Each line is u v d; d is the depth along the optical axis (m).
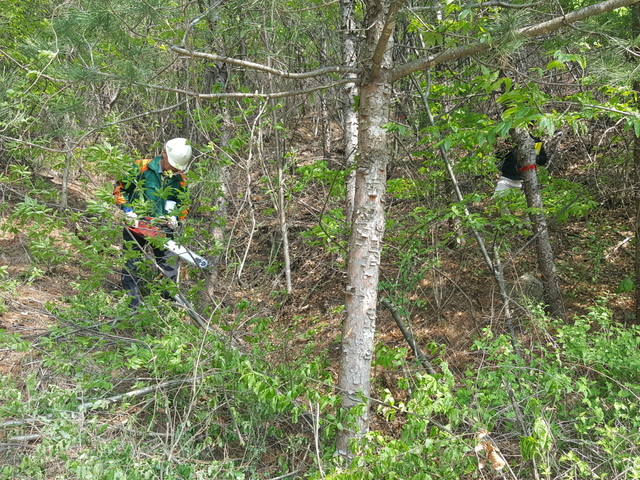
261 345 3.62
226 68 5.24
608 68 2.88
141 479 2.42
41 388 3.20
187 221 3.52
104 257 3.29
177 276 3.93
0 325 3.98
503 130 2.44
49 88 3.56
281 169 4.29
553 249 6.26
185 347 3.14
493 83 2.77
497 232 4.27
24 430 2.84
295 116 8.54
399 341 4.84
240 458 3.05
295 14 3.40
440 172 4.57
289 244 6.76
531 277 5.08
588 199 4.41
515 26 2.62
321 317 5.51
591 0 3.74
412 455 2.39
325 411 2.95
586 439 2.98
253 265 5.08
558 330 3.49
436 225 4.59
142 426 2.96
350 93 5.41
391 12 2.41
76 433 2.60
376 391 3.74
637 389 2.92
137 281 3.99
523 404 3.05
